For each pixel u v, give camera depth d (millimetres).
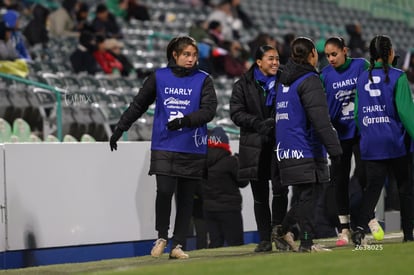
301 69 20719
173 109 21094
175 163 21078
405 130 22328
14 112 32219
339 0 75188
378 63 22125
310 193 21016
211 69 44469
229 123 36844
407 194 22875
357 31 56656
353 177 28203
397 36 72438
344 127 23016
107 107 34719
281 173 20984
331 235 28078
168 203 21234
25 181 23734
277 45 46500
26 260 23703
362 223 22359
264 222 22453
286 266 17125
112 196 25281
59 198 24297
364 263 17156
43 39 44562
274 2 70875
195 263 18672
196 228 27391
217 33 49969
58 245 24219
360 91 22312
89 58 40906
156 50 52688
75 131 31844
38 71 39344
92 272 18656
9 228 23375
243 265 17578
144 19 57188
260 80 21891
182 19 61594
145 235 25906
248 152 21734
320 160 20922
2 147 23406
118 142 25453
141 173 25844
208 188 27156
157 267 18000
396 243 22891
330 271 16094
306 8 72875
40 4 48688
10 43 37438
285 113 20844
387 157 22125
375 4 75750
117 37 48844
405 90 21844
